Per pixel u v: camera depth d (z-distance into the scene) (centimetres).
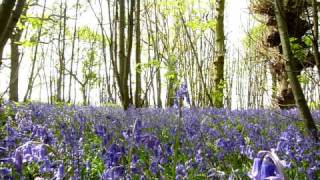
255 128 814
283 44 763
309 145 641
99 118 907
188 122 863
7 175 358
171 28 2578
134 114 1048
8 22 598
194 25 1410
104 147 495
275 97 1728
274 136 755
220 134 772
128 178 375
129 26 1222
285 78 1695
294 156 548
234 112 1284
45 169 373
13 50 1848
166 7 1589
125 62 1227
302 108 752
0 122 872
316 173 537
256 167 229
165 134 821
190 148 595
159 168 471
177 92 439
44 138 467
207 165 530
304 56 884
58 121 870
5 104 1034
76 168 459
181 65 2603
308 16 739
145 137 393
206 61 2986
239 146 598
